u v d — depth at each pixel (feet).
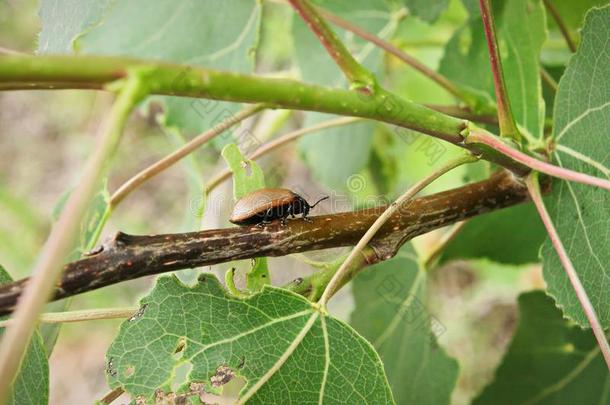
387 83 0.88
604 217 0.53
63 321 0.51
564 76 0.54
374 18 0.70
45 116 1.50
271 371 0.51
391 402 0.51
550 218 0.55
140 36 0.66
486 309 1.05
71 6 0.53
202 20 0.65
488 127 0.64
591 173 0.53
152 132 1.35
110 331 1.23
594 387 0.62
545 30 0.57
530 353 0.64
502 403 0.64
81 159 1.39
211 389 0.50
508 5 0.59
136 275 0.48
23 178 1.44
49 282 0.39
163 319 0.51
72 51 0.53
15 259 1.21
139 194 1.36
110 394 0.51
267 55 1.17
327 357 0.51
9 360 0.38
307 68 0.72
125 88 0.41
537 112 0.58
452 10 0.78
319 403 0.51
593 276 0.53
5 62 0.41
